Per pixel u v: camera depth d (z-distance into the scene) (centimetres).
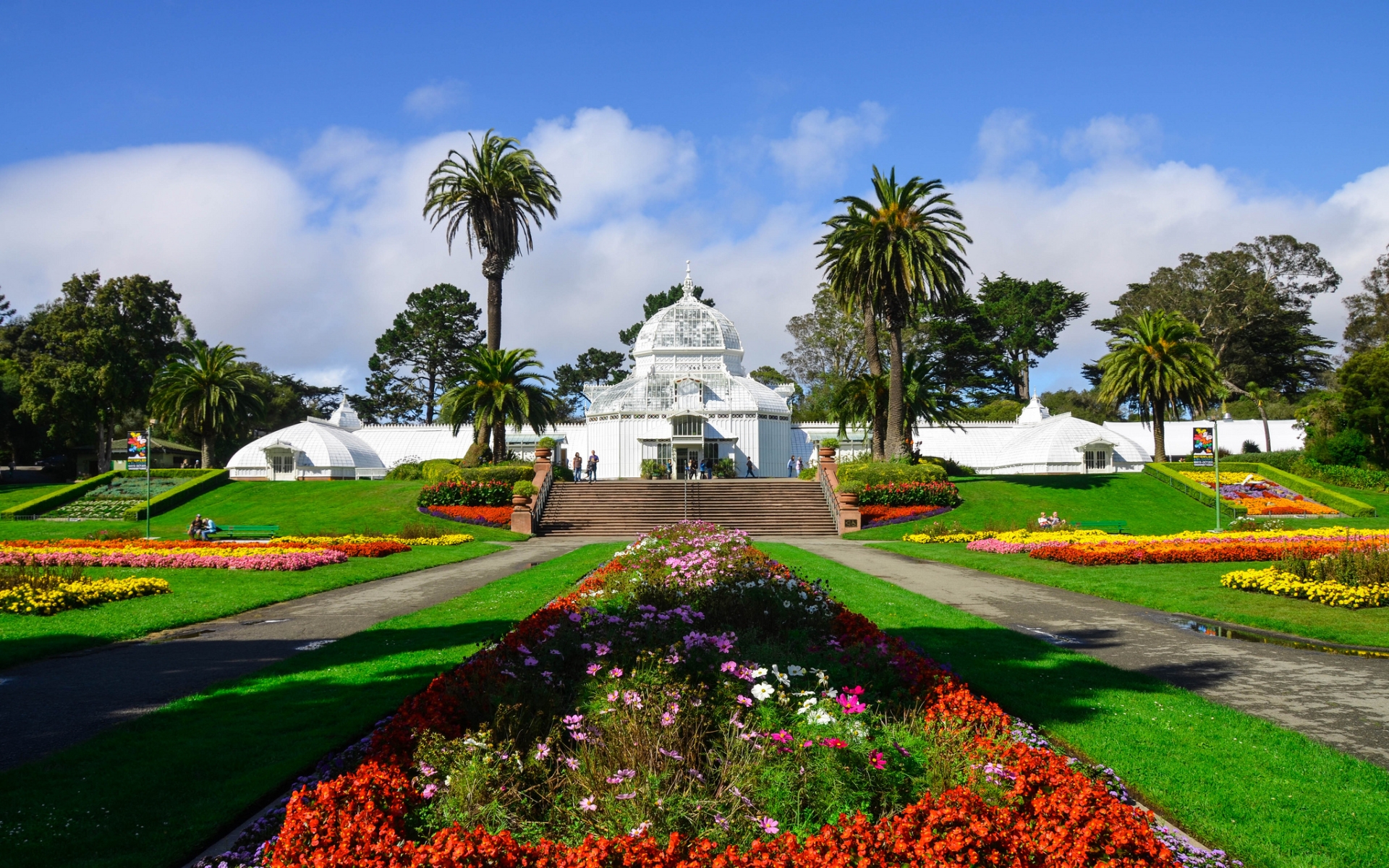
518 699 743
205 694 1032
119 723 925
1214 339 9444
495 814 582
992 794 597
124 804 693
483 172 5219
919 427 7156
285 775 750
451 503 4528
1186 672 1180
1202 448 3650
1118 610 1727
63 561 2430
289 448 6331
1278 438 7444
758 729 670
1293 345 9169
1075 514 4453
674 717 668
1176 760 802
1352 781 754
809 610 1200
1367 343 9056
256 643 1388
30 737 877
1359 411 5509
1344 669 1198
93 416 7125
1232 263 9319
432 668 1134
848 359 9169
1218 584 1986
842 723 666
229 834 658
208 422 5759
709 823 584
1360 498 4888
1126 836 524
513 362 5000
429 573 2455
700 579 1303
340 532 4131
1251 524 3828
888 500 4491
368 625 1550
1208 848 636
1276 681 1135
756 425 6022
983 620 1561
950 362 9556
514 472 4750
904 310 4653
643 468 5809
